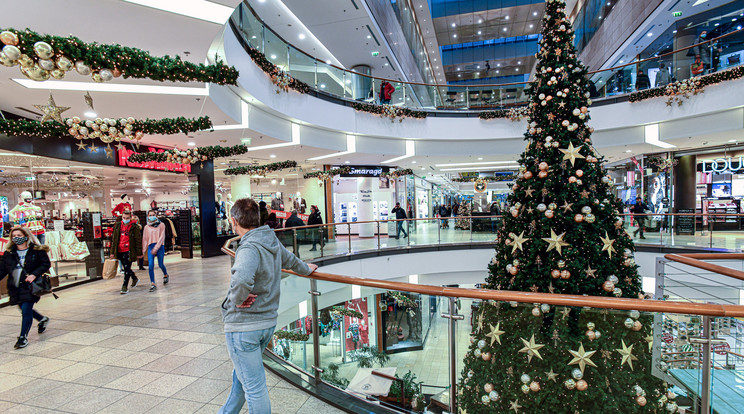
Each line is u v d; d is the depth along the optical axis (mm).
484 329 2172
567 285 2879
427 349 2219
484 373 2176
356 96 11641
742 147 11750
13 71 4297
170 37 3980
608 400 2025
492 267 3459
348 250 9242
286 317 3004
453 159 14156
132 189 18562
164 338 3941
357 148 11773
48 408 2492
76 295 6102
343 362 2539
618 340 1971
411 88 12734
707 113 10195
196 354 3473
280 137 9297
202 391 2715
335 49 13711
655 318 1896
